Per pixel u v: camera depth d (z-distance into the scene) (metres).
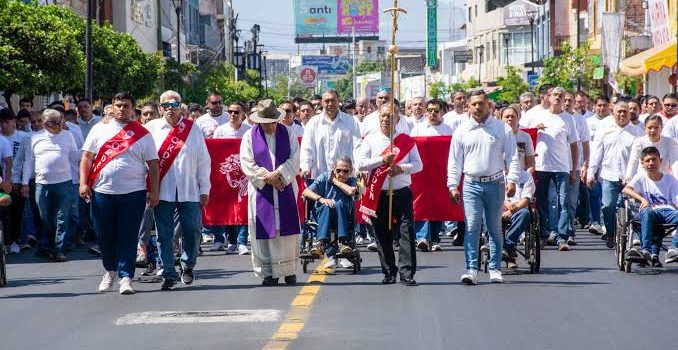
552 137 20.83
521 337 11.83
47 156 20.78
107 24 46.66
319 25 169.50
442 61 138.25
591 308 13.68
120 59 45.50
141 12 74.06
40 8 36.00
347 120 19.59
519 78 67.44
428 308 13.73
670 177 17.52
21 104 25.52
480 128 15.60
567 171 20.78
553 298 14.45
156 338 12.10
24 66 32.84
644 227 17.17
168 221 15.86
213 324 12.85
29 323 13.41
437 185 21.11
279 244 15.97
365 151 15.93
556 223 20.83
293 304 14.20
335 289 15.49
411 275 15.73
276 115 15.87
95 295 15.61
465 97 23.19
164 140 15.80
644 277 16.52
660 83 47.84
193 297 15.06
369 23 169.12
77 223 21.73
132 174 15.53
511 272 17.20
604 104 23.19
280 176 15.81
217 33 116.56
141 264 17.00
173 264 15.88
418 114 23.11
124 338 12.17
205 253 21.19
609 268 17.67
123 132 15.55
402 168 15.57
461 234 21.56
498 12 105.94
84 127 24.11
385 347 11.37
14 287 16.89
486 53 111.31
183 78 68.94
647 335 11.92
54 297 15.57
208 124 23.03
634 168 18.84
